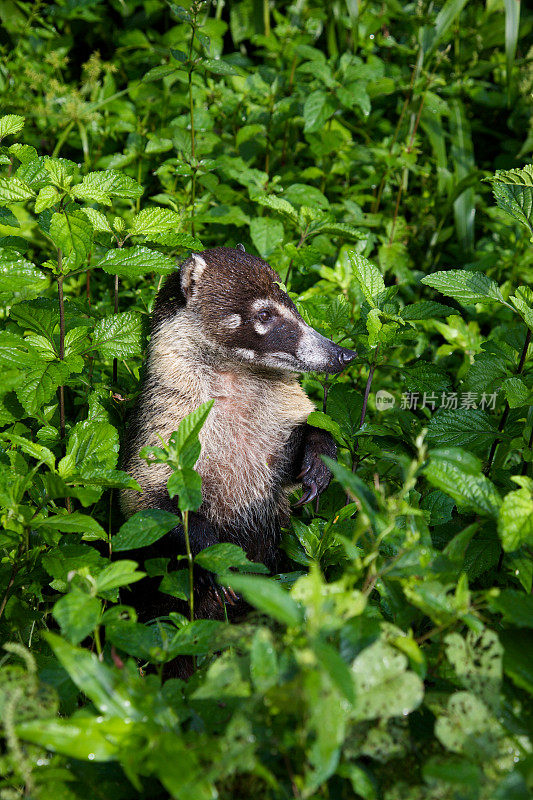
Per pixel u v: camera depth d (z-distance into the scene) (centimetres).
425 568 323
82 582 347
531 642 323
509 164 981
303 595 296
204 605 537
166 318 574
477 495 343
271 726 280
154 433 545
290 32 941
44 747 316
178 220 526
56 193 454
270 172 892
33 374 464
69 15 1063
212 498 564
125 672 305
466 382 508
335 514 504
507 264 838
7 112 882
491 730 284
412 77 902
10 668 299
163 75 720
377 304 507
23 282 452
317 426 521
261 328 566
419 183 961
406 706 276
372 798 279
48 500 429
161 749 271
